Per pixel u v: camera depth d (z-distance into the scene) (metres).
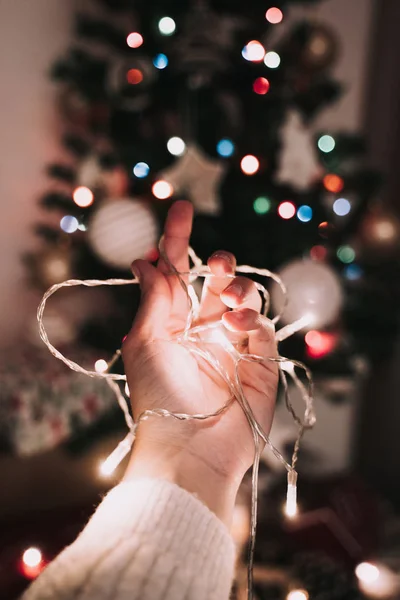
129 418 0.34
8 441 0.82
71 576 0.22
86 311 1.09
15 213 1.04
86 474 0.96
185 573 0.23
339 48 0.90
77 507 0.94
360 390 1.27
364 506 0.94
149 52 0.88
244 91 0.88
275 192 0.84
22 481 0.92
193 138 0.90
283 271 0.72
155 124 0.98
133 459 0.30
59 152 1.06
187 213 0.35
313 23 0.89
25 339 1.05
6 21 0.99
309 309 0.70
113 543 0.24
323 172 0.89
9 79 1.00
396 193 1.15
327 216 0.88
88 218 0.83
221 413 0.32
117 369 0.80
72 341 0.95
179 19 0.85
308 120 0.95
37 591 0.22
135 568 0.22
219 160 0.87
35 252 0.98
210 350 0.35
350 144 0.91
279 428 0.81
